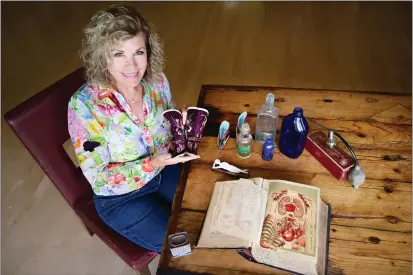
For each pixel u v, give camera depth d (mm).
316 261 930
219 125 1316
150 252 1277
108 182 1198
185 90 2506
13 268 1714
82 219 1378
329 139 1143
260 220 1003
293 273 921
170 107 1377
